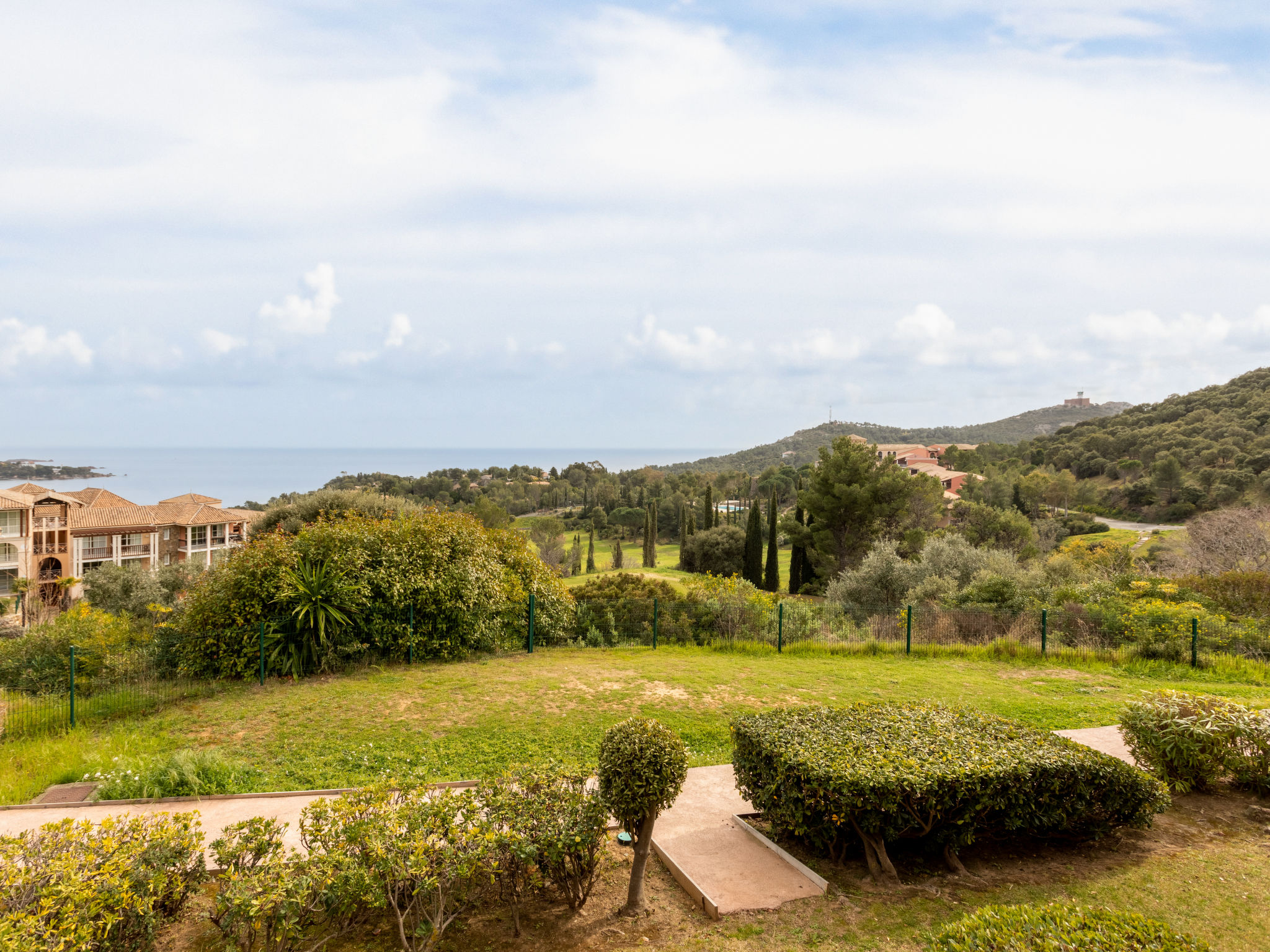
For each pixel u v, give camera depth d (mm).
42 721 9250
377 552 13367
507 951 4328
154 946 4176
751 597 17109
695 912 4812
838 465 43094
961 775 5125
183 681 11070
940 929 4426
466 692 10477
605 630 16656
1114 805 5566
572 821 4719
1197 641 13586
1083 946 3252
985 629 16016
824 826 5297
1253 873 5223
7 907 3506
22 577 45500
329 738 8586
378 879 4102
